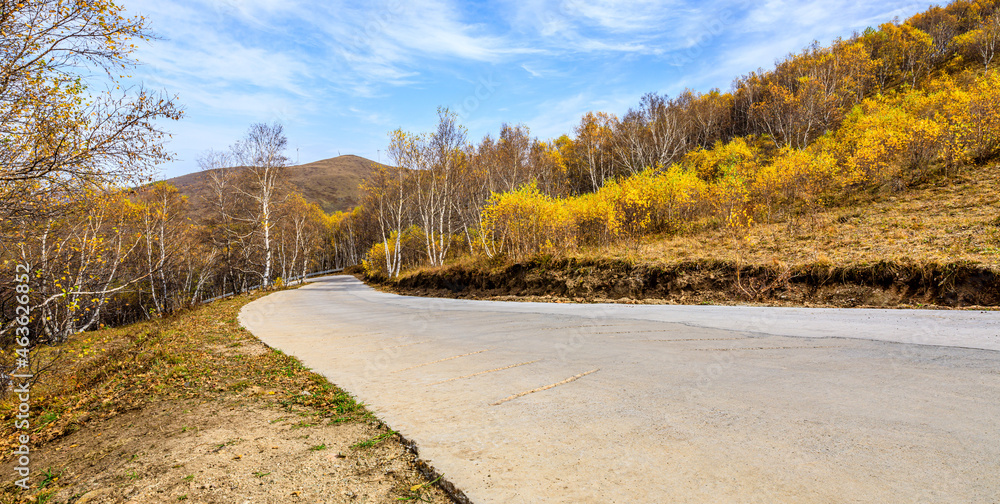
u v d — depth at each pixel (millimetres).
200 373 7203
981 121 17453
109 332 18156
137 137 7633
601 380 5094
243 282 43094
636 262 14945
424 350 7801
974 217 12398
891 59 54938
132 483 3221
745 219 19141
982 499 2221
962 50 49781
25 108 6727
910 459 2729
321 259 99500
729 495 2479
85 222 12258
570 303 14242
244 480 3145
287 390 5828
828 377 4523
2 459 4270
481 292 20266
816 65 47219
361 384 5777
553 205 20828
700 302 12078
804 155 21188
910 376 4340
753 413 3723
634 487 2660
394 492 2879
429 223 36625
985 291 8414
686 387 4574
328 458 3496
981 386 3893
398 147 32125
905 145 18766
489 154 33344
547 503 2541
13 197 6793
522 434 3668
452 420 4152
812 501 2350
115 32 6969
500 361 6484
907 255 10289
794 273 11328
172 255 28000
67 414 5746
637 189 22312
